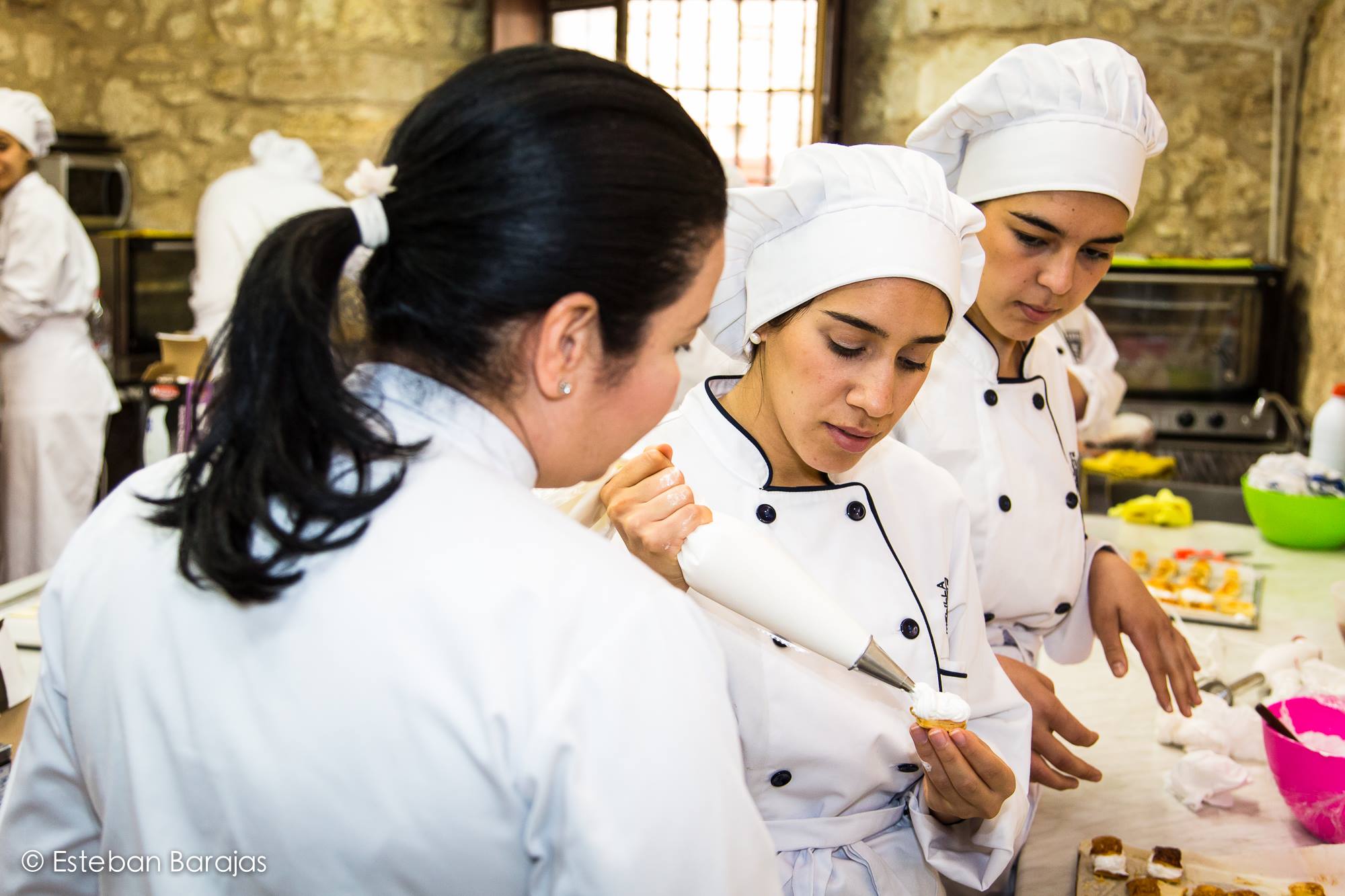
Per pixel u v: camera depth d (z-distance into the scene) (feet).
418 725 1.85
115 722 2.06
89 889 2.43
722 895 1.88
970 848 3.44
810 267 3.04
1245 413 11.50
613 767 1.82
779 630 2.76
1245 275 11.32
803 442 3.14
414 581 1.89
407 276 1.99
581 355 2.06
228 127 15.46
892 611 3.39
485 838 1.85
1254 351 11.44
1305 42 11.98
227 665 1.96
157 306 13.88
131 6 15.43
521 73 1.97
